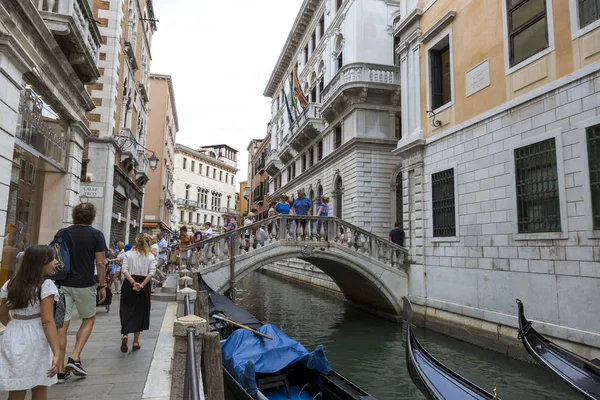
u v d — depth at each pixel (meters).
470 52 10.23
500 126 9.14
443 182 11.13
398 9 18.91
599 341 6.70
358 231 12.67
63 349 4.17
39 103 6.94
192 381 2.23
